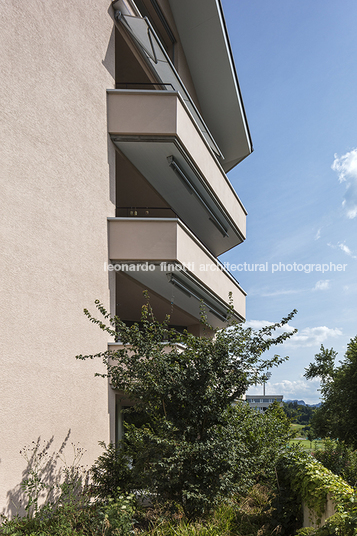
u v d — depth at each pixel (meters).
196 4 15.52
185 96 15.65
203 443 6.11
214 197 15.16
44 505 6.88
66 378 8.45
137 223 10.70
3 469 6.69
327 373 19.88
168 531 5.95
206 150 13.84
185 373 6.55
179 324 18.92
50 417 7.88
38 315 7.86
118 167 14.16
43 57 8.64
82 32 10.11
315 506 5.77
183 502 6.09
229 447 6.12
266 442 8.98
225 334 7.04
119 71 13.96
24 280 7.60
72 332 8.78
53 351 8.16
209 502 5.82
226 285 15.89
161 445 6.02
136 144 11.32
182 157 12.02
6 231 7.30
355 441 16.02
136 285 13.62
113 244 10.64
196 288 13.12
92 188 10.03
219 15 15.52
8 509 6.65
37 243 8.02
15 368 7.18
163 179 13.41
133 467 6.61
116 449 8.29
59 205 8.77
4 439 6.78
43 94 8.55
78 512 6.66
